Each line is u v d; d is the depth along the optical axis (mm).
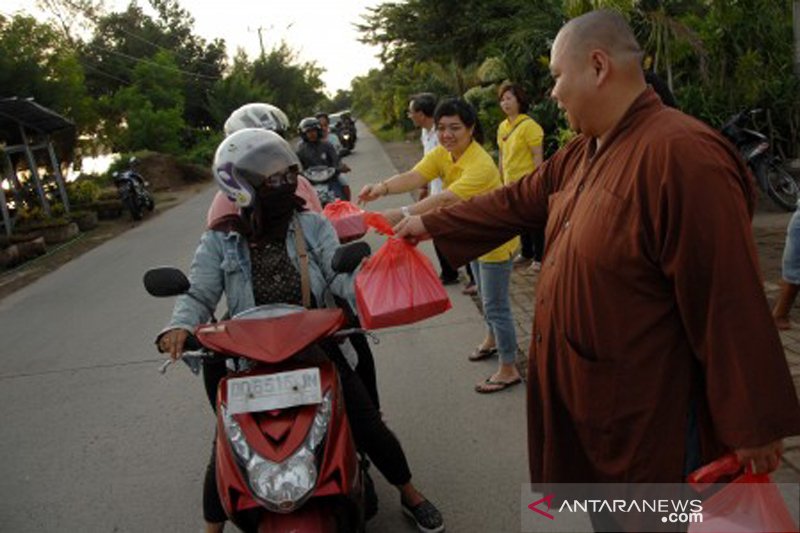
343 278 3008
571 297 2008
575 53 2014
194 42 51688
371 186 4453
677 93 9609
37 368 6309
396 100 34281
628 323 1913
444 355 5363
